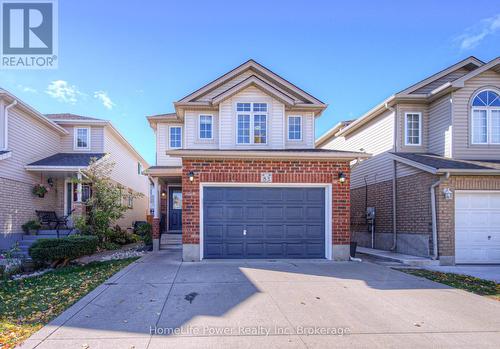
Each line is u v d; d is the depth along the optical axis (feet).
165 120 51.67
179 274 26.61
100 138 60.18
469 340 14.44
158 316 17.03
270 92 43.34
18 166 46.19
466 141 40.06
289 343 14.02
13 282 26.86
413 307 18.81
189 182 33.58
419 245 38.11
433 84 44.93
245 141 43.29
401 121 44.50
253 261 32.81
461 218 35.35
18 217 45.78
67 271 31.19
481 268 32.76
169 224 57.88
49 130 55.42
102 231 47.29
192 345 13.75
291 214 34.78
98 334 14.78
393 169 44.11
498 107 40.37
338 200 34.58
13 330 15.30
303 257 34.63
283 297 20.43
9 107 44.06
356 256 40.01
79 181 47.83
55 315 17.44
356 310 18.20
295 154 33.58
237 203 34.35
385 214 46.01
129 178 75.97
